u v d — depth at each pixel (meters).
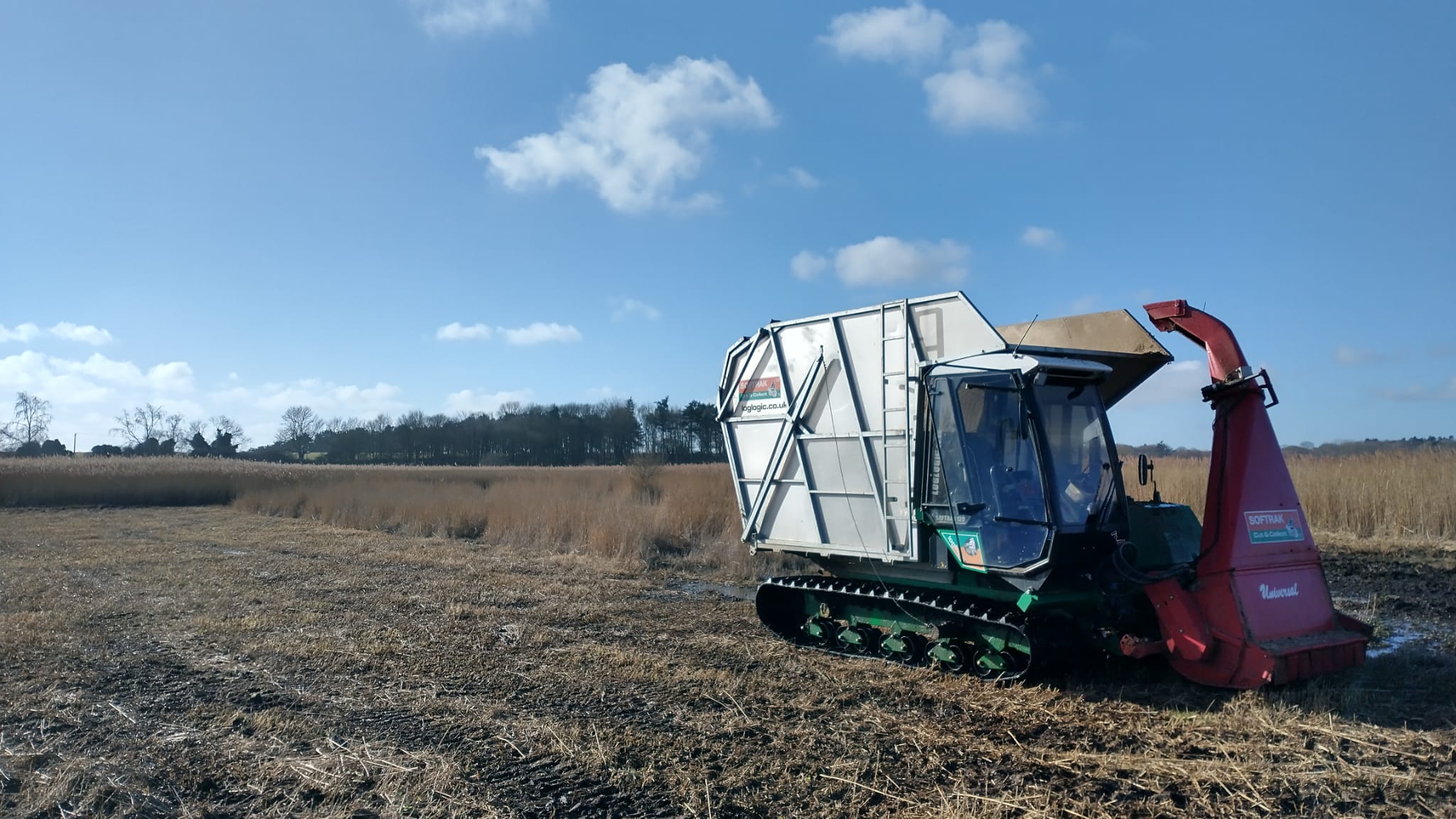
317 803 4.92
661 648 8.81
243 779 5.26
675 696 6.97
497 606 11.10
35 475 34.69
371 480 35.47
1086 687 7.04
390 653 8.51
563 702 6.82
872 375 8.32
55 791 5.04
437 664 8.07
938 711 6.51
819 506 8.95
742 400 9.82
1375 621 9.38
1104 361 8.06
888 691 7.08
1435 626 9.21
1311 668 6.41
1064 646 7.21
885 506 8.17
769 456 9.51
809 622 9.05
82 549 17.73
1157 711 6.36
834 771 5.27
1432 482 15.41
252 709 6.73
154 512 30.06
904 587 8.36
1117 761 5.34
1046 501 6.79
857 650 8.61
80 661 8.23
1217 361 7.01
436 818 4.69
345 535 21.06
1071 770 5.21
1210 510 6.78
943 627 7.70
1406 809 4.59
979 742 5.77
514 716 6.48
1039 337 8.73
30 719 6.51
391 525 22.84
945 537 7.68
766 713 6.51
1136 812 4.62
